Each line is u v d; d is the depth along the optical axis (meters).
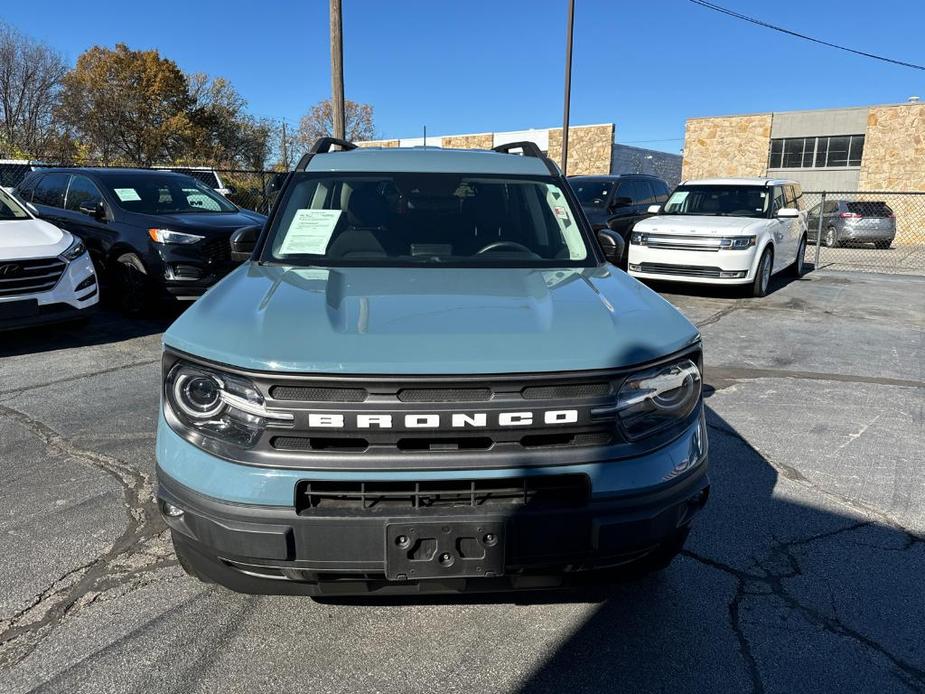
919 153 25.48
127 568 2.97
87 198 8.69
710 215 10.84
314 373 2.04
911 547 3.26
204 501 2.11
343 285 2.78
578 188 12.62
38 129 44.28
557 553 2.13
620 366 2.15
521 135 34.88
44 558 3.04
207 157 45.44
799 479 4.00
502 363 2.08
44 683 2.29
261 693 2.27
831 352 7.09
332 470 2.05
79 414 4.84
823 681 2.37
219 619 2.64
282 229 3.43
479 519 2.06
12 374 5.84
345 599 2.74
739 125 29.38
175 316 8.34
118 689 2.27
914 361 6.77
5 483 3.76
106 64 43.41
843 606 2.79
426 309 2.44
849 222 20.62
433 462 2.05
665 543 2.40
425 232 3.45
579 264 3.33
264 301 2.53
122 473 3.89
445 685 2.32
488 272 3.09
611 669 2.40
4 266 6.21
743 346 7.32
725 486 3.89
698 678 2.37
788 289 11.34
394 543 2.06
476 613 2.69
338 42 12.82
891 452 4.42
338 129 13.16
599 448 2.14
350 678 2.34
